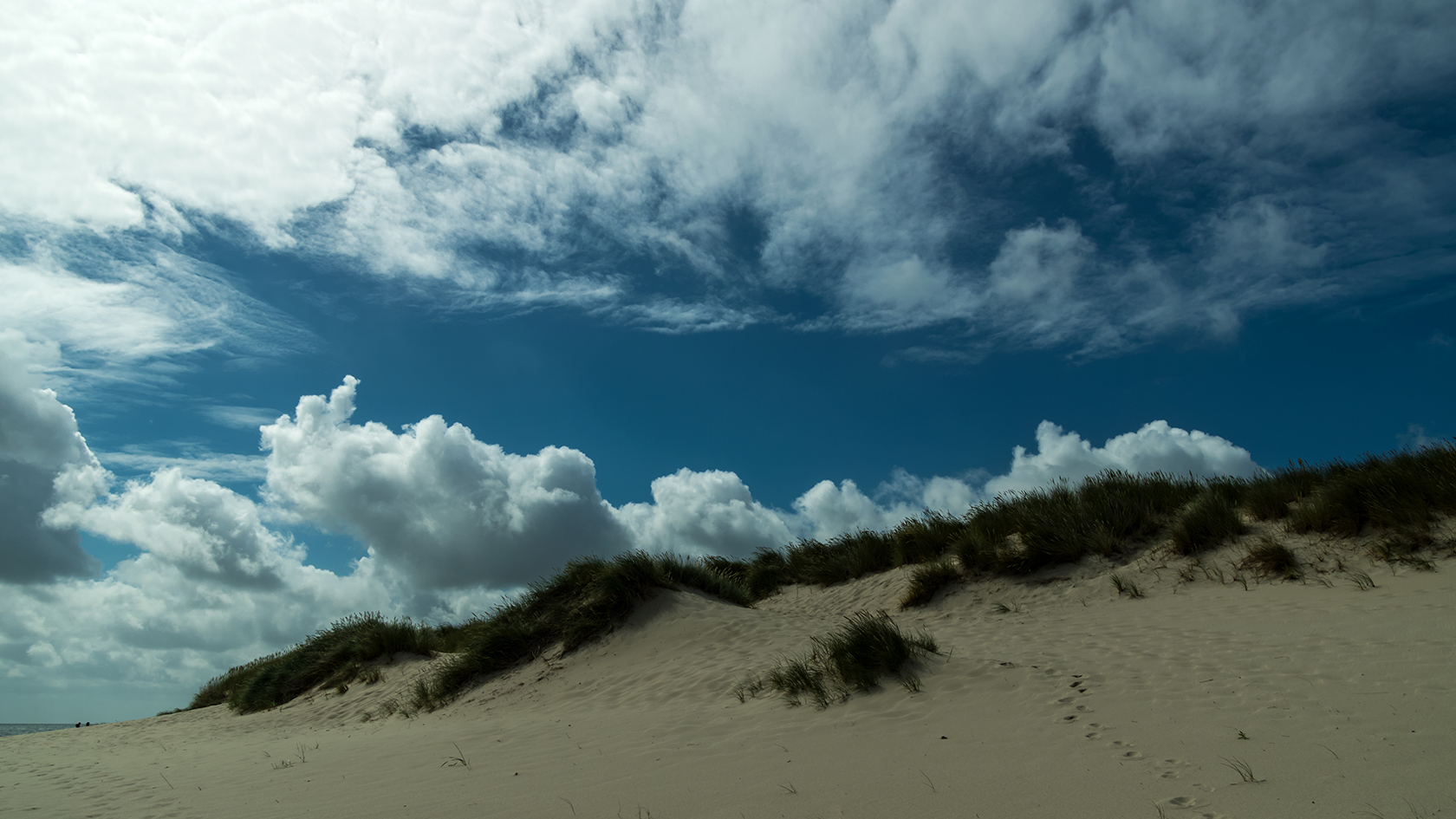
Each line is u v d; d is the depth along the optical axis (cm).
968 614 1032
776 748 559
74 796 719
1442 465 874
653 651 1018
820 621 1104
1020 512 1231
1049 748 459
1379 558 791
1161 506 1138
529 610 1250
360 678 1405
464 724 920
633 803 459
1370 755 368
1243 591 830
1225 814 329
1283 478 1078
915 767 461
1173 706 495
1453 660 486
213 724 1448
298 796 600
